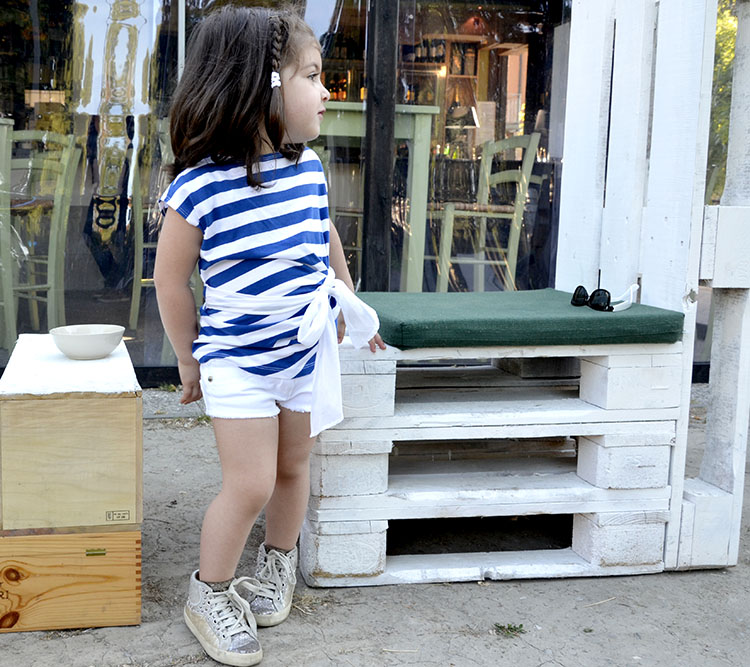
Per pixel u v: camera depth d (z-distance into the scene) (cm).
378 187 388
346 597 213
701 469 248
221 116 173
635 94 245
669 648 192
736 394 233
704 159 221
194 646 187
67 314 390
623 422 225
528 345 218
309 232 185
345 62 389
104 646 186
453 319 212
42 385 187
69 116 378
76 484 188
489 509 222
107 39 376
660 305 235
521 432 221
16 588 188
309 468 218
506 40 405
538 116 414
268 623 196
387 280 395
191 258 183
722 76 414
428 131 404
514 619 204
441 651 188
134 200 389
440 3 396
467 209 413
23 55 369
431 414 218
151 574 222
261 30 175
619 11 253
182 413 368
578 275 279
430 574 222
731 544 234
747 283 228
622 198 254
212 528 186
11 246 381
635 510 228
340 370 201
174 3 379
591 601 214
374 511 217
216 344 184
